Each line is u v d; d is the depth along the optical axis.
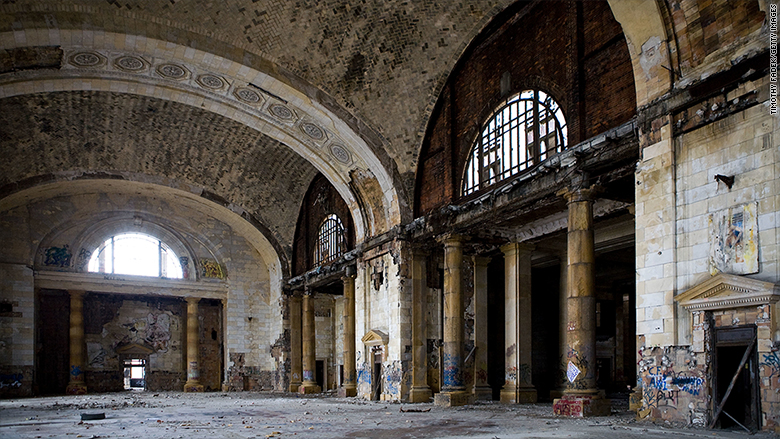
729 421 12.35
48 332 35.50
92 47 20.53
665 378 13.45
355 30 21.62
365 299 27.14
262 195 35.38
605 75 16.42
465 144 22.27
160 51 21.03
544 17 18.86
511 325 23.47
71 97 26.86
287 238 36.91
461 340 21.78
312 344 34.00
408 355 24.02
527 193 18.39
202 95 24.61
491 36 21.27
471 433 12.36
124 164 32.31
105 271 36.22
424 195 24.48
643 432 11.91
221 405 23.27
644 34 14.62
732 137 12.76
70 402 26.23
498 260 30.00
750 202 12.27
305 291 34.38
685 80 13.80
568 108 17.33
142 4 19.62
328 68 22.73
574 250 16.28
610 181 16.44
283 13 20.69
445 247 22.36
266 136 30.70
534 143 18.86
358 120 24.02
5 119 27.30
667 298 13.57
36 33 19.33
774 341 11.41
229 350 38.22
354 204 27.77
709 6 13.32
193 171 33.66
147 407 22.28
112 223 36.38
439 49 22.31
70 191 34.16
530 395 22.88
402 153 24.70
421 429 13.38
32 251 33.50
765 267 11.89
